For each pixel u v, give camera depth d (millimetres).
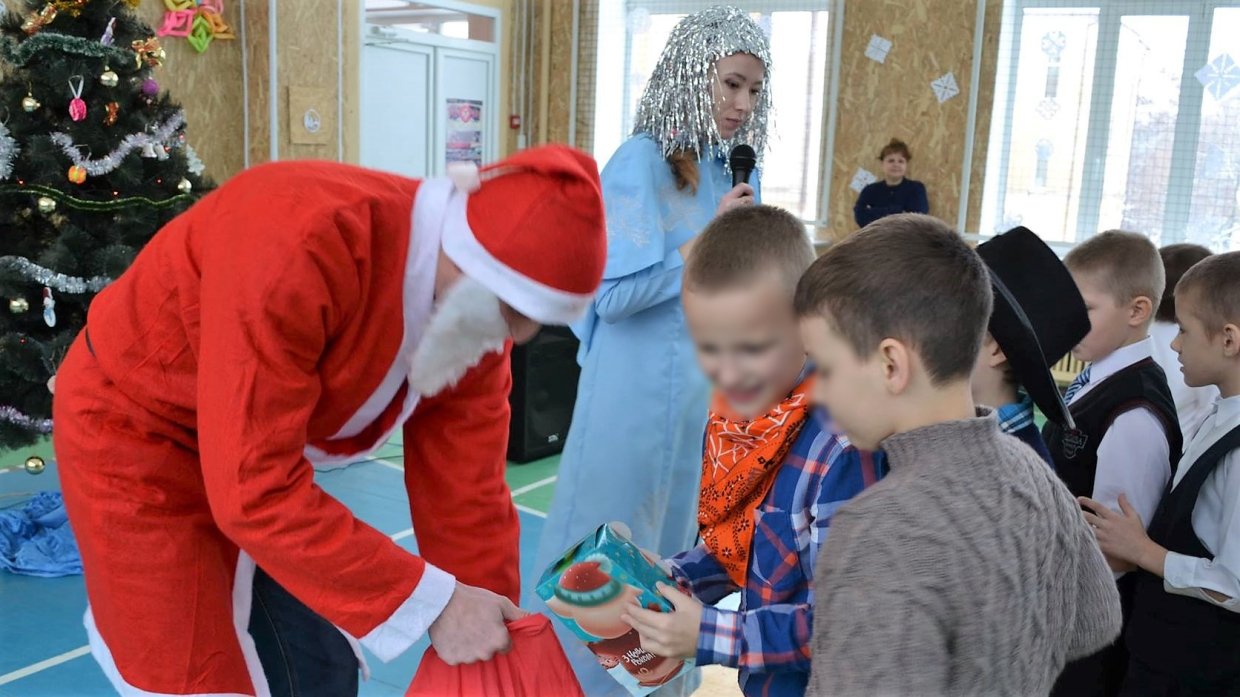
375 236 1199
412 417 1504
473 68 7590
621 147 2041
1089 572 1111
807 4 6824
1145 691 1685
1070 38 6047
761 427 1215
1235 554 1529
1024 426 1375
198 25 5613
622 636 1263
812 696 964
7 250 3506
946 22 6281
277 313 1110
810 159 6957
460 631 1260
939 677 916
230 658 1343
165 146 3775
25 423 3441
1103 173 6070
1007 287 1478
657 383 2072
